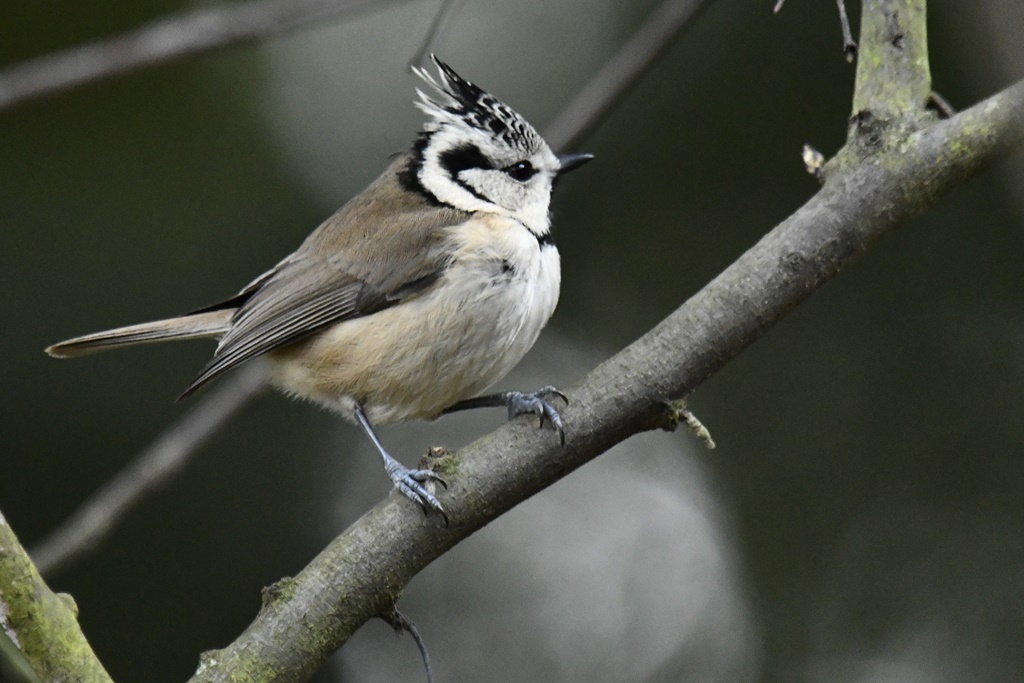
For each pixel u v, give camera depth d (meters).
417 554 5.31
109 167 11.14
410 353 7.52
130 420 10.81
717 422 11.70
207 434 7.99
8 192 10.92
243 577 10.95
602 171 11.32
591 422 5.46
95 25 10.95
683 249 11.33
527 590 12.03
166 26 7.12
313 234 8.47
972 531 10.79
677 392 5.48
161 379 11.01
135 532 10.79
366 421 7.85
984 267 10.93
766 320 5.51
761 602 11.20
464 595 11.92
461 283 7.43
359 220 8.09
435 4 11.87
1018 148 5.43
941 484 11.00
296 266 8.06
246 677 4.97
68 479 10.51
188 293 11.07
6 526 4.50
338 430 11.78
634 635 11.45
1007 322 10.87
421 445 12.11
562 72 11.60
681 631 11.43
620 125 11.23
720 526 11.62
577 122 8.53
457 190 7.97
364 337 7.59
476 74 11.62
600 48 11.59
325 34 11.87
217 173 11.38
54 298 10.88
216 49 7.16
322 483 11.52
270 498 11.32
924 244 11.13
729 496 11.65
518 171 7.92
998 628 10.51
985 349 10.95
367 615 5.23
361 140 11.73
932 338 11.12
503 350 7.58
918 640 10.52
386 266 7.55
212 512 11.09
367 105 11.81
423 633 11.78
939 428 11.05
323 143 11.70
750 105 10.91
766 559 11.34
